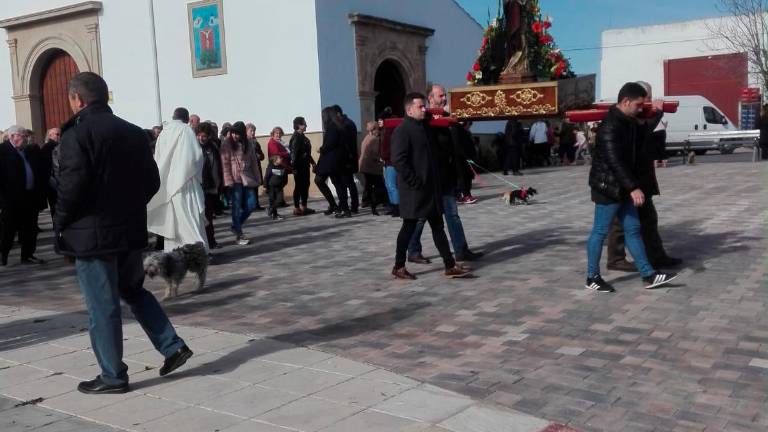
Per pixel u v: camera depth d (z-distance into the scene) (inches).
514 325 224.5
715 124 1044.5
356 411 159.8
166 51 721.0
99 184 168.1
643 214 282.7
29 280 337.7
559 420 154.2
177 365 183.3
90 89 172.1
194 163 308.7
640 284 267.1
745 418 153.2
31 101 816.3
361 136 689.6
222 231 466.9
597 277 260.4
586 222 414.6
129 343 217.3
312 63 646.5
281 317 245.8
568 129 935.7
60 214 166.4
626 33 1492.4
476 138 848.3
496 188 641.0
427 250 357.7
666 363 186.5
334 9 661.3
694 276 274.2
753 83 1357.0
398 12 748.6
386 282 291.0
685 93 1434.5
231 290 290.8
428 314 241.6
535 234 382.6
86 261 171.6
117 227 170.6
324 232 439.5
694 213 421.1
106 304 173.5
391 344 211.2
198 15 697.6
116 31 745.6
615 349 198.7
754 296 243.6
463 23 856.9
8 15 820.0
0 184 370.9
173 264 273.0
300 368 190.1
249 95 680.4
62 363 200.8
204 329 230.4
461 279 288.8
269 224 492.7
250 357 200.4
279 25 658.8
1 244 379.2
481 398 167.5
